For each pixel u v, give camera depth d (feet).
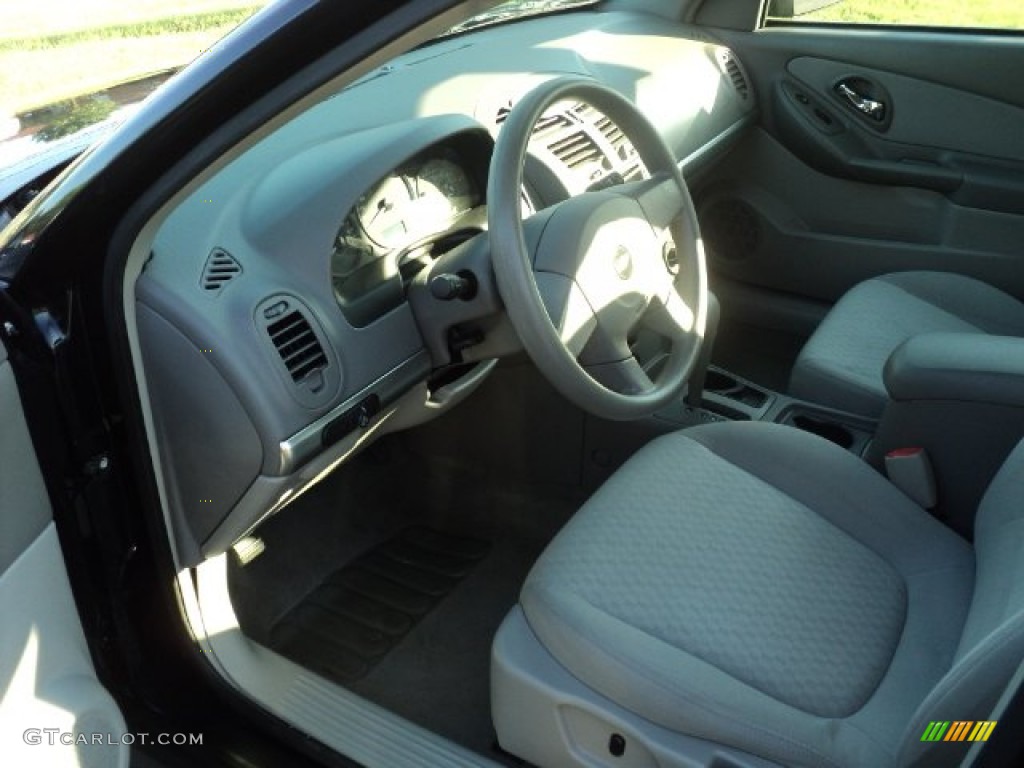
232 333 4.00
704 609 3.95
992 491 4.21
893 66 7.69
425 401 5.18
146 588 4.22
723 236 8.71
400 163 4.67
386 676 5.72
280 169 4.60
